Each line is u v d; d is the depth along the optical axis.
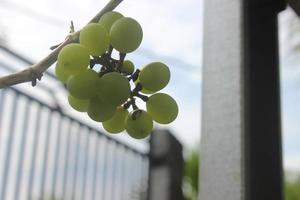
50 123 1.17
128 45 0.28
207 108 0.62
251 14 0.64
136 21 0.28
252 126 0.59
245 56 0.61
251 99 0.60
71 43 0.29
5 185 1.05
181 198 1.44
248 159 0.57
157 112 0.30
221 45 0.63
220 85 0.62
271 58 0.64
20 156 1.09
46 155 1.15
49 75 1.14
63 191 1.20
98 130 1.32
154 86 0.30
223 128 0.60
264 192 0.59
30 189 1.10
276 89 0.63
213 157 0.60
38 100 1.13
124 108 0.30
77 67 0.28
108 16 0.30
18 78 0.29
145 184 1.46
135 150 1.45
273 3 0.64
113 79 0.28
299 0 0.54
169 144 1.41
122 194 1.40
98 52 0.29
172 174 1.40
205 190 0.59
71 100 0.31
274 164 0.60
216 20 0.64
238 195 0.56
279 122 0.62
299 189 2.27
